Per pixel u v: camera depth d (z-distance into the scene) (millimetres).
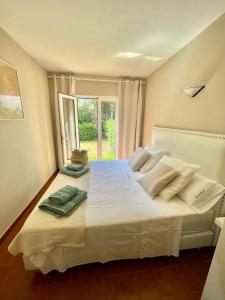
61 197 1380
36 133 2734
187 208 1472
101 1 1379
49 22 1684
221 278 926
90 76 3641
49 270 1248
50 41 2096
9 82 1886
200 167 1729
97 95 3799
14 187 1975
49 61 2812
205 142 1647
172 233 1387
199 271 1381
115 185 1948
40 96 3000
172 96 2523
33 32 1875
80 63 2904
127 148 4043
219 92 1588
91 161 3016
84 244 1223
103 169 2547
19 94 2127
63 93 3561
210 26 1687
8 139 1863
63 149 3727
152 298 1181
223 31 1527
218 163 1490
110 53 2455
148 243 1355
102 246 1281
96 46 2232
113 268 1384
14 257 1497
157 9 1474
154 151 2465
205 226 1469
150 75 3465
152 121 3377
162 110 2885
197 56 1911
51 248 1166
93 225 1225
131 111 3848
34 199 2568
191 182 1634
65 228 1186
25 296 1178
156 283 1278
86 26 1760
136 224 1290
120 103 3795
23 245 1161
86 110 4043
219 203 1491
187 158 1956
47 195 1648
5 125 1807
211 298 995
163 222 1343
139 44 2162
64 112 3699
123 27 1775
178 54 2324
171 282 1287
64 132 3723
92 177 2195
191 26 1734
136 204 1520
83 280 1284
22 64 2258
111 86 3797
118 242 1298
